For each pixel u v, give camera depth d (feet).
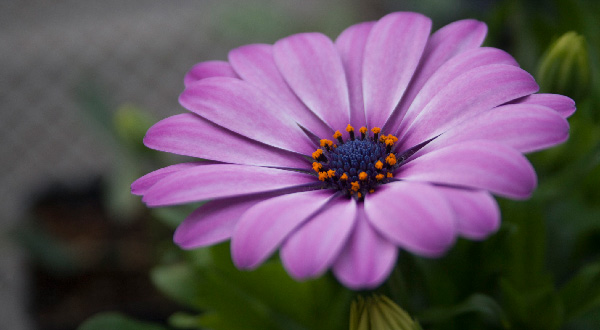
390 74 0.54
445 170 0.45
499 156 0.44
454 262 0.57
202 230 0.47
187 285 0.62
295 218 0.45
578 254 0.67
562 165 0.60
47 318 0.80
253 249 0.44
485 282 0.57
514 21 0.74
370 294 0.54
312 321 0.61
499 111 0.47
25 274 0.85
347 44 0.57
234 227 0.47
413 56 0.54
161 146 0.51
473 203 0.44
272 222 0.45
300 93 0.55
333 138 0.55
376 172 0.54
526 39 0.71
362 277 0.43
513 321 0.59
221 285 0.61
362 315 0.50
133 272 0.84
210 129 0.52
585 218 0.63
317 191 0.51
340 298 0.60
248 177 0.49
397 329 0.50
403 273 0.54
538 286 0.60
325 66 0.55
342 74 0.55
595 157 0.61
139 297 0.81
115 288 0.83
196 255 0.61
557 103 0.48
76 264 0.85
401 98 0.54
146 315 0.80
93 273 0.85
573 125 0.59
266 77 0.55
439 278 0.57
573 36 0.57
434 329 0.58
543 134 0.45
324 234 0.44
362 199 0.50
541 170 0.60
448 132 0.49
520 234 0.59
